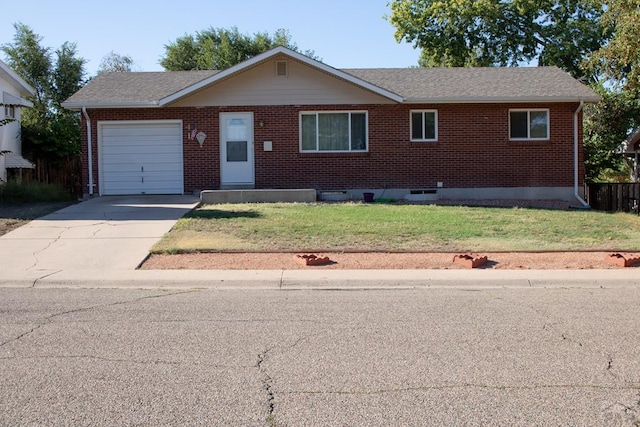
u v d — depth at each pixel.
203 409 4.75
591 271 10.37
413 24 38.22
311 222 14.35
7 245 12.23
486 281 9.77
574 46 35.53
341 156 20.28
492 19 36.97
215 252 11.69
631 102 27.16
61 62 38.34
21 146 25.81
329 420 4.56
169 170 20.38
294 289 9.37
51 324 7.16
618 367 5.66
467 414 4.66
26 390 5.12
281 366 5.70
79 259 11.15
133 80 22.19
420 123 20.41
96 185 20.28
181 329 6.95
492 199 20.19
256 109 20.20
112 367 5.67
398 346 6.30
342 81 20.12
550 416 4.63
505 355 6.01
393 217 15.14
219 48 48.81
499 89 20.64
